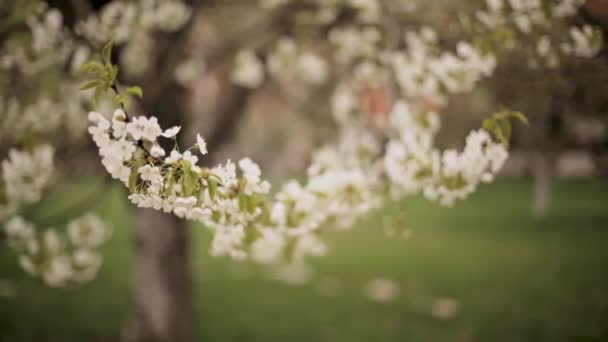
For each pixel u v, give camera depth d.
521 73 3.10
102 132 1.57
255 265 9.55
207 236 11.84
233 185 1.81
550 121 3.85
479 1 2.79
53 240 3.18
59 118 3.74
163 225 5.18
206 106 6.05
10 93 3.54
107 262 9.88
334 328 6.41
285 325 6.53
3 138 3.38
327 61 5.19
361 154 3.20
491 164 2.33
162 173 1.65
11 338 6.18
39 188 3.01
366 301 7.43
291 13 4.36
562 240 10.85
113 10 3.31
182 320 5.30
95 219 3.76
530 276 8.37
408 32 3.25
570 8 2.59
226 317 6.85
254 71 4.70
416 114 2.85
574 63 2.89
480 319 6.60
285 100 6.21
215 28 5.79
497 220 13.42
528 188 18.73
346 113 3.99
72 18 3.09
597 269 8.59
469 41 2.99
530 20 2.67
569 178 17.44
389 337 6.10
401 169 2.45
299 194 2.19
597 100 3.38
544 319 6.52
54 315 7.02
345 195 2.49
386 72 3.66
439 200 2.50
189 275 5.41
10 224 3.10
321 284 8.30
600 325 6.21
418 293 7.73
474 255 9.89
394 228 2.86
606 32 2.64
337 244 11.17
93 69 1.67
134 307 5.32
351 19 4.14
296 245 2.64
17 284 8.24
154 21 3.98
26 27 3.02
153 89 4.21
